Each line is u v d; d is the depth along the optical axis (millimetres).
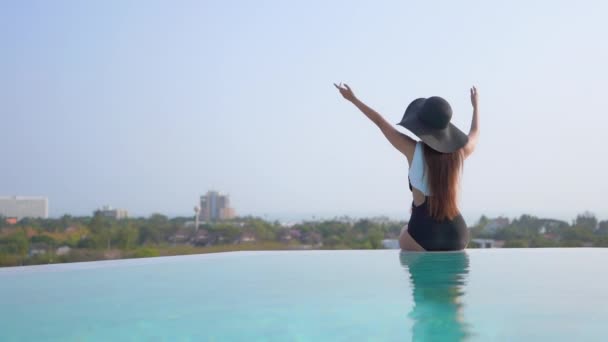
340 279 1900
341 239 60594
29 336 1079
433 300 1435
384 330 1083
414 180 2949
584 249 3305
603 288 1630
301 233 61906
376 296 1504
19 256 44812
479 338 1014
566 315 1222
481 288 1640
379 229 60656
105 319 1236
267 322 1178
